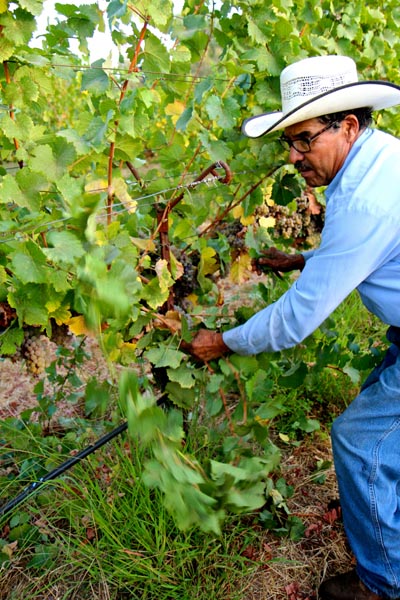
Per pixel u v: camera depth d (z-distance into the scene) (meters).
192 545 2.07
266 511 2.27
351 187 1.65
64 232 1.44
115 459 2.43
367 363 2.55
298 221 2.75
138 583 2.01
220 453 2.38
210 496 1.31
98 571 2.03
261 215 2.56
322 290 1.64
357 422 1.88
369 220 1.58
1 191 1.50
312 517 2.38
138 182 2.15
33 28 1.53
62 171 1.66
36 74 1.67
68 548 2.02
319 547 2.24
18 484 2.32
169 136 2.39
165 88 2.12
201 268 2.17
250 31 1.96
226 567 2.01
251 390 1.88
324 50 2.71
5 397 3.10
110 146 1.76
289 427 2.89
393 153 1.66
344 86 1.70
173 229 2.17
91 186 1.79
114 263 1.62
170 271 2.04
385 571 1.88
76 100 6.80
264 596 2.04
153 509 2.14
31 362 1.83
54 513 2.24
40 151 1.63
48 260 1.55
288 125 1.81
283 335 1.73
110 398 2.59
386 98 1.79
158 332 2.03
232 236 2.44
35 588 2.01
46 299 1.59
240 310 2.15
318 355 2.51
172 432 1.37
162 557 1.99
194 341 1.92
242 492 1.36
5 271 1.59
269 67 2.05
